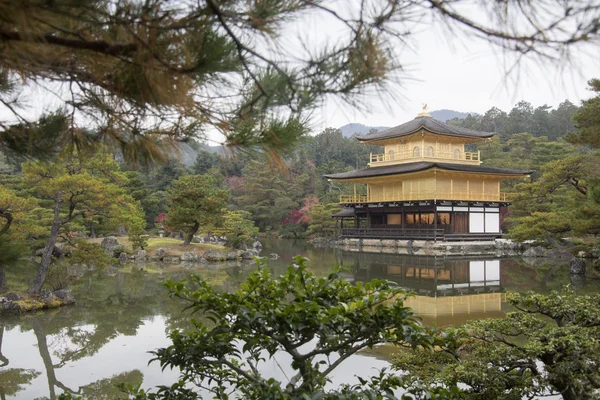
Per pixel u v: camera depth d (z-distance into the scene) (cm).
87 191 1716
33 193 3216
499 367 543
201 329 464
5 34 223
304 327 396
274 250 4388
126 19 237
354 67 238
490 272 2622
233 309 418
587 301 584
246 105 283
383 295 402
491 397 499
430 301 1752
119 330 1289
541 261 3166
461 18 213
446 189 4522
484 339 576
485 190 4741
